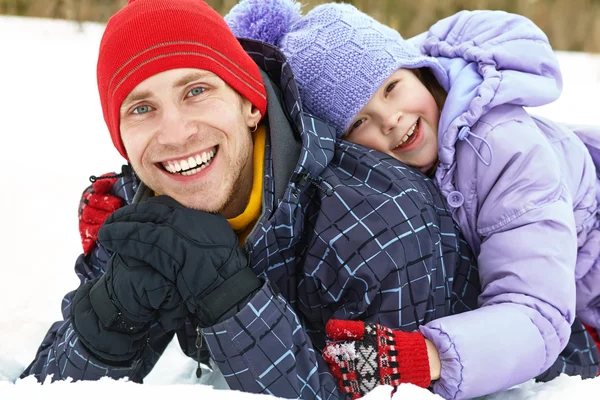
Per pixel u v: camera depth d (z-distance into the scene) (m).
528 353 1.37
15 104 4.11
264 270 1.42
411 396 1.05
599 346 1.82
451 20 1.97
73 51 5.33
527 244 1.48
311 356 1.32
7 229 2.49
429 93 1.74
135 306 1.27
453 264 1.54
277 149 1.42
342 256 1.37
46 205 2.70
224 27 1.43
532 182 1.53
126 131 1.35
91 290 1.33
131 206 1.33
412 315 1.38
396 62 1.68
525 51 1.76
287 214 1.38
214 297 1.25
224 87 1.38
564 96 4.46
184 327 1.54
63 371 1.35
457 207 1.62
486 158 1.59
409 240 1.37
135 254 1.27
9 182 2.90
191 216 1.30
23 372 1.53
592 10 6.00
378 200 1.40
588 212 1.78
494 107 1.66
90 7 6.14
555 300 1.44
